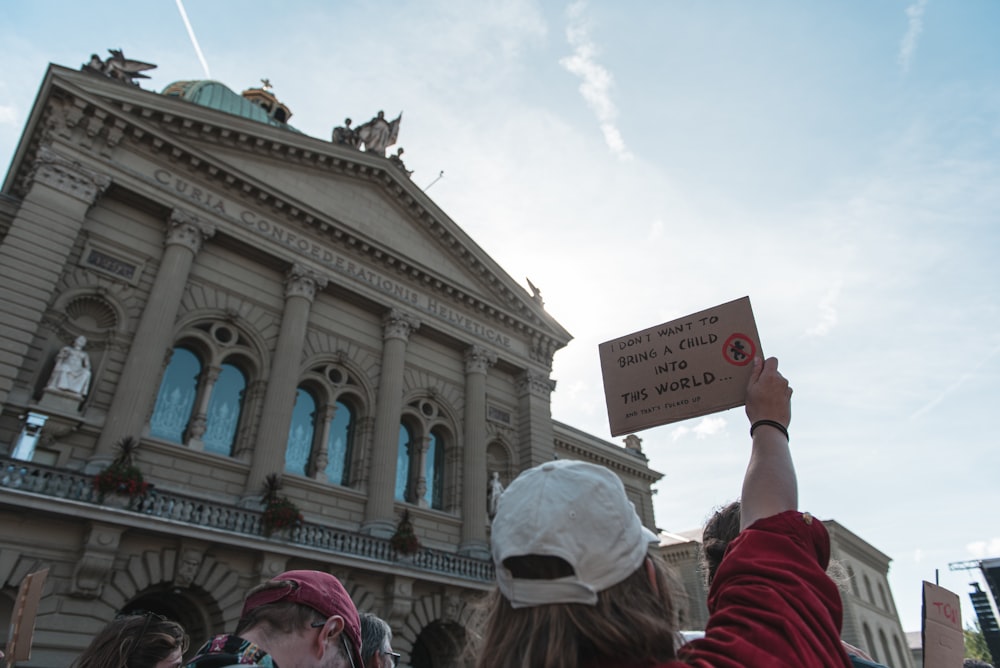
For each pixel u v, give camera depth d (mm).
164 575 18922
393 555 24547
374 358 29406
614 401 3504
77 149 22469
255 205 27125
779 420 2428
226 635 2877
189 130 26000
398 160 33250
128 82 24297
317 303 28281
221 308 25156
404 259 30828
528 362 35312
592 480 2012
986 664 7117
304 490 24781
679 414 3258
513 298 35875
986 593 43531
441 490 30297
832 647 1645
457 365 32844
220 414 24266
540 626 1791
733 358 3184
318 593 3363
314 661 3168
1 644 16422
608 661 1736
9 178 24672
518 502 2020
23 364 19734
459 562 26609
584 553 1843
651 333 3510
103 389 21078
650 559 2133
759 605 1699
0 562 16578
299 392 27047
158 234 24375
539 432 33781
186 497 20016
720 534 3381
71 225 21500
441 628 25797
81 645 16906
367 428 27781
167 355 22859
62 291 21234
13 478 17094
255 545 20484
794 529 1978
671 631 1873
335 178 31078
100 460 19547
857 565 54812
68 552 17703
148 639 4406
